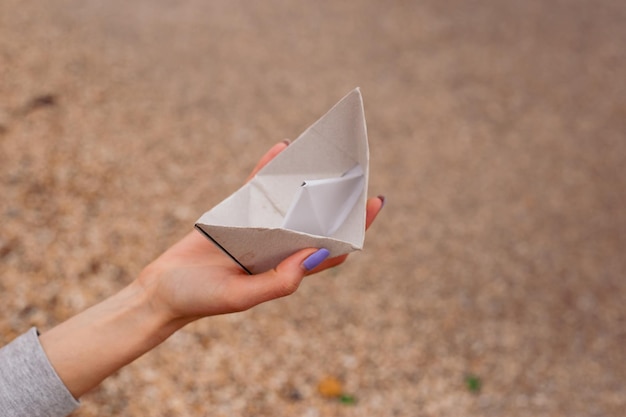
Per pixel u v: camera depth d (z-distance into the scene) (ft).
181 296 2.30
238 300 2.24
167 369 4.69
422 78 11.39
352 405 4.98
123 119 7.63
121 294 2.39
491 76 11.92
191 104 8.63
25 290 4.89
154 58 9.50
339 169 2.35
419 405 5.16
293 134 8.80
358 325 5.84
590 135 10.62
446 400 5.27
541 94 11.62
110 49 9.21
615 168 9.84
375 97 10.40
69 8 10.04
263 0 13.24
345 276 6.40
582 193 9.04
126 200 6.35
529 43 13.53
